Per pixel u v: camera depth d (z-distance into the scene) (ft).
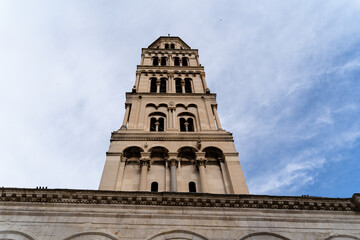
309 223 65.36
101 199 67.82
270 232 62.75
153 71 158.92
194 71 159.94
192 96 131.95
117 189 82.74
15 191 67.31
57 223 62.39
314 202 69.26
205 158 93.97
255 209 67.92
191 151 97.96
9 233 59.72
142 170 88.58
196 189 84.84
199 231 62.23
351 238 62.44
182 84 147.54
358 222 66.13
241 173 88.58
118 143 98.94
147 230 61.77
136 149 97.66
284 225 64.64
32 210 64.75
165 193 69.00
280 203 68.80
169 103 126.00
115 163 89.71
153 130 112.27
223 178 88.28
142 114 118.32
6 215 63.26
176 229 62.18
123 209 66.39
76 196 67.87
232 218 65.57
